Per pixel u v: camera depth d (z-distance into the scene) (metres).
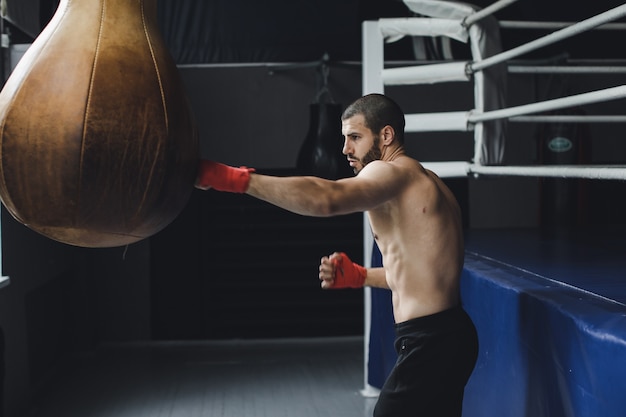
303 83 5.63
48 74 1.66
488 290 2.69
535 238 4.20
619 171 2.12
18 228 4.20
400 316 2.27
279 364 5.16
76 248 5.41
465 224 5.80
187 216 5.72
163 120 1.69
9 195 1.68
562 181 5.44
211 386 4.65
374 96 2.32
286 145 5.66
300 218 5.75
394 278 2.28
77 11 1.74
